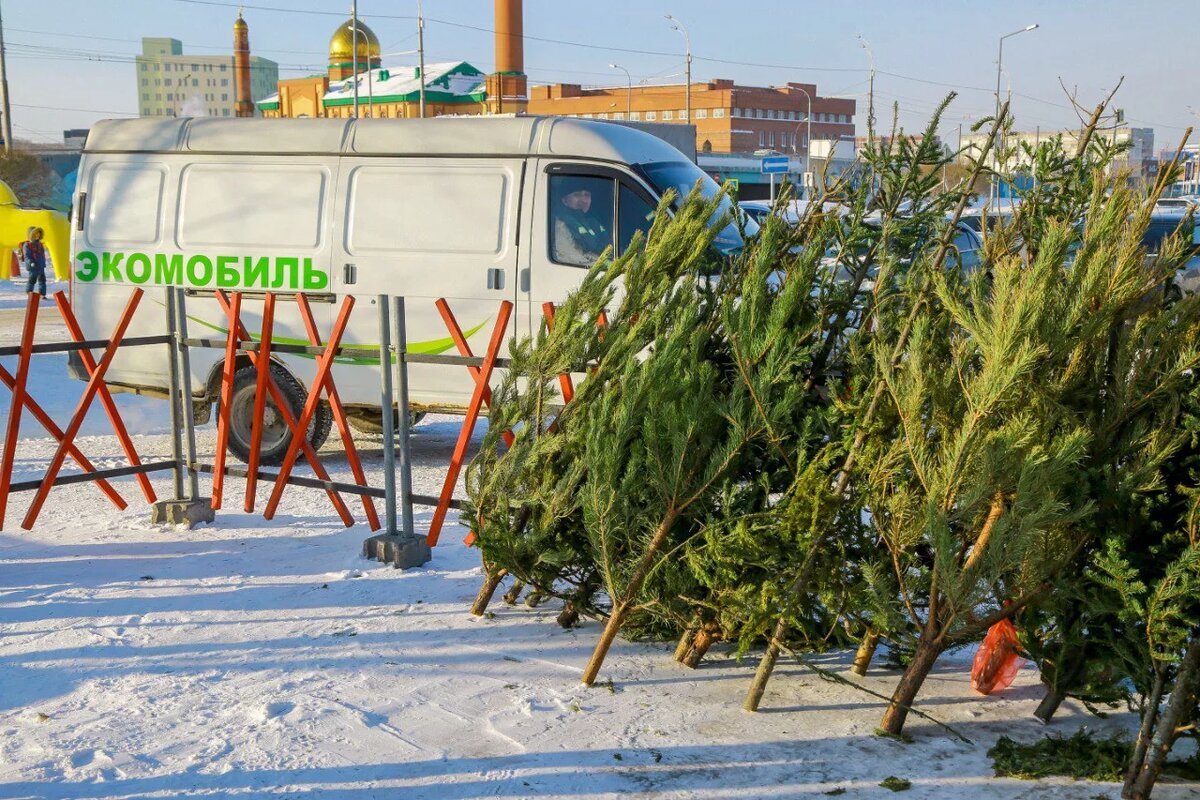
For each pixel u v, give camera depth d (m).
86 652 4.77
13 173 49.94
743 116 107.06
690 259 4.98
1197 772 3.65
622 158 8.73
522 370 5.32
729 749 3.85
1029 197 4.27
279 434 9.38
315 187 9.36
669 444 4.41
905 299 4.31
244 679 4.47
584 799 3.50
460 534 6.71
